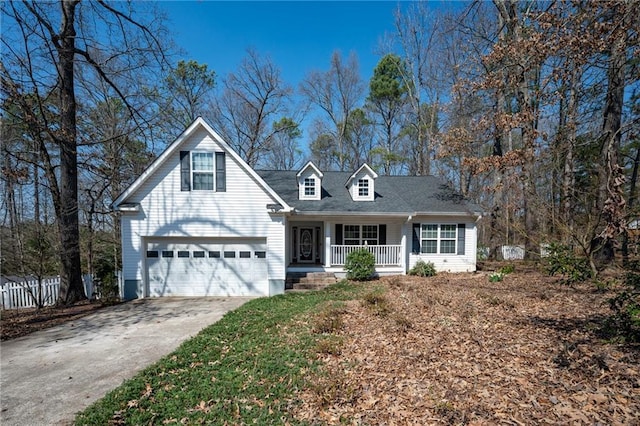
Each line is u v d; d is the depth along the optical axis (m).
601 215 6.05
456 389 4.13
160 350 6.36
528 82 13.44
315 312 8.43
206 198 11.66
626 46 6.36
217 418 3.80
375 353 5.53
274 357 5.53
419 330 6.57
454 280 12.86
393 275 14.30
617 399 3.55
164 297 11.59
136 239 11.41
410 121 28.97
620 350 4.64
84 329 7.90
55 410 4.23
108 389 4.79
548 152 10.52
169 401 4.20
